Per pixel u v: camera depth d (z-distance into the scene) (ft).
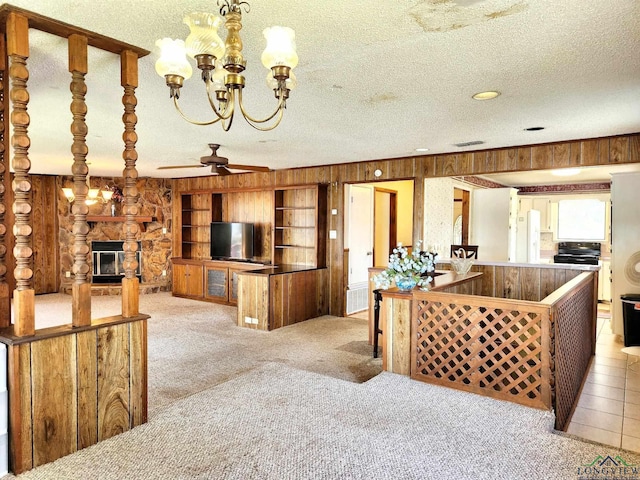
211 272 25.68
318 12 6.40
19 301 6.69
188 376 13.12
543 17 6.49
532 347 10.06
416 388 10.38
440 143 16.30
